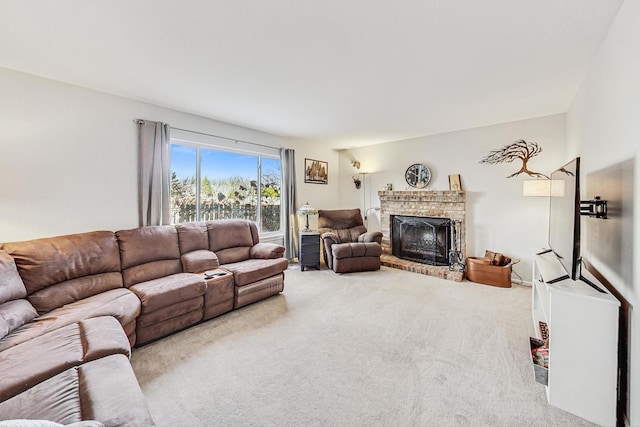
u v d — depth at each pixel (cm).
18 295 185
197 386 172
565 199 187
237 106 320
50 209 247
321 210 520
